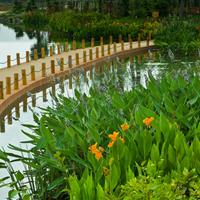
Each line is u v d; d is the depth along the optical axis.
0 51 31.19
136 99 7.86
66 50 26.20
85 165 5.50
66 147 5.96
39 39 39.66
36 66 20.53
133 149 5.19
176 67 15.83
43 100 14.06
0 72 18.91
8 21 68.19
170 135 5.36
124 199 4.10
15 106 13.48
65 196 5.94
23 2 78.38
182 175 4.34
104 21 37.06
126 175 4.59
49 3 57.88
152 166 4.52
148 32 32.66
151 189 3.99
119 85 9.70
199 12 44.38
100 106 7.14
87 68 21.17
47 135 5.92
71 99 8.55
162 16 43.03
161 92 8.06
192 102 7.20
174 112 6.53
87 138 5.91
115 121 6.38
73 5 56.06
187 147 5.01
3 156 5.93
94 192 4.40
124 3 45.09
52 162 5.53
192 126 6.08
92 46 27.59
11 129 10.89
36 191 5.83
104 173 4.60
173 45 26.25
